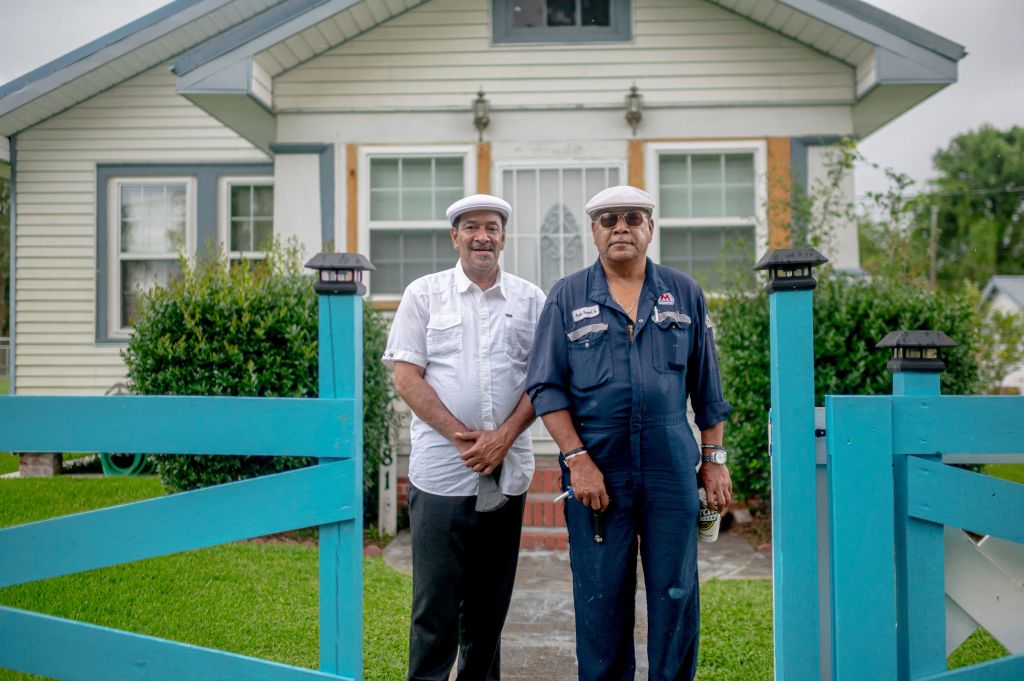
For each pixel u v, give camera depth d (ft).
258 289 19.48
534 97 23.77
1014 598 8.66
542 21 23.91
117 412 8.09
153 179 29.58
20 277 29.58
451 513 9.57
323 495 8.09
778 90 23.38
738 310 19.71
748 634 12.92
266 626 13.08
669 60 23.62
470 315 10.05
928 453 8.17
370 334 19.56
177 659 8.19
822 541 8.39
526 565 17.17
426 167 23.90
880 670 8.03
